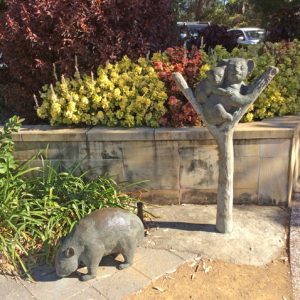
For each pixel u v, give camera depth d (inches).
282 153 137.4
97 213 107.0
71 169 147.6
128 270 109.3
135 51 162.6
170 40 180.9
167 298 99.2
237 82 108.3
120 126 149.5
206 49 234.5
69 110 147.6
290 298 99.1
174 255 115.8
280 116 157.4
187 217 136.9
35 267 111.9
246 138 136.0
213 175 142.6
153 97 146.4
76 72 154.2
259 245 119.6
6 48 158.9
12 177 132.6
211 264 112.0
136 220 110.1
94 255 103.2
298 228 127.1
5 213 120.0
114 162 145.8
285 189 141.3
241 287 103.1
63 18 150.4
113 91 149.7
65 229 122.1
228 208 123.1
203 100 113.3
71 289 102.6
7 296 100.8
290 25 266.2
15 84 175.3
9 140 138.5
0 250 113.2
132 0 156.9
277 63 168.9
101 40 157.5
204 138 138.1
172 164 143.1
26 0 159.5
